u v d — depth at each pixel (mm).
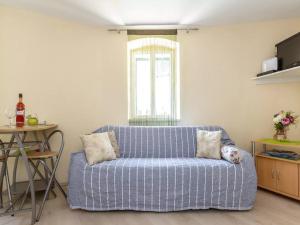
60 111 3271
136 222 2207
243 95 3502
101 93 3443
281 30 3432
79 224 2166
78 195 2426
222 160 2684
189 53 3510
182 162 2578
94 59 3424
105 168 2410
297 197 2613
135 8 2980
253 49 3482
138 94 3490
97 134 2779
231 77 3514
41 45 3174
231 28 3504
